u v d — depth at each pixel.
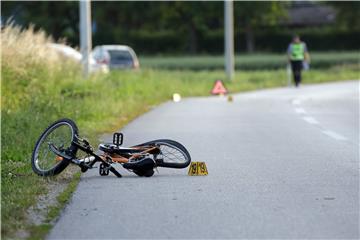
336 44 185.88
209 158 25.78
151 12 193.38
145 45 190.38
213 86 68.00
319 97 58.66
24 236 15.30
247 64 132.12
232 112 44.72
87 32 57.19
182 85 67.94
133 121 39.44
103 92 50.50
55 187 20.69
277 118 40.78
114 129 35.44
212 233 15.58
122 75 65.19
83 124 35.69
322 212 17.38
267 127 36.12
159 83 65.62
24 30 45.06
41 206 18.17
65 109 37.53
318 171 22.97
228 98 55.00
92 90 49.41
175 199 18.92
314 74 94.56
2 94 38.59
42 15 178.88
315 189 20.09
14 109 36.69
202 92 64.69
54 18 178.75
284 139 31.28
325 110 46.19
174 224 16.36
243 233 15.54
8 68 39.50
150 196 19.33
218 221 16.59
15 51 40.69
